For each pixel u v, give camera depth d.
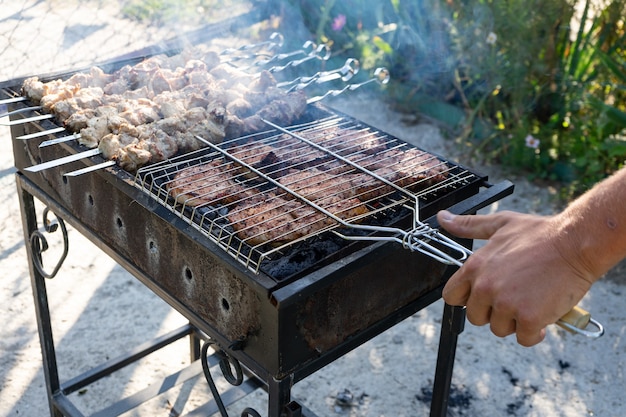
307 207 1.65
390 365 2.87
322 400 2.68
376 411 2.64
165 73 2.35
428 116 4.91
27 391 2.67
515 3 4.14
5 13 5.19
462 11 4.27
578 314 1.25
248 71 2.83
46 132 1.89
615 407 2.67
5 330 2.96
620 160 4.13
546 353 2.94
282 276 1.41
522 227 1.30
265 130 2.12
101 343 2.93
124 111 2.05
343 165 1.87
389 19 4.94
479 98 4.61
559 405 2.67
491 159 4.42
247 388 2.56
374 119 4.83
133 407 2.42
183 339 3.04
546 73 4.18
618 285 3.36
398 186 1.75
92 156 1.85
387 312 1.72
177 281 1.70
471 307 1.31
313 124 2.17
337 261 1.45
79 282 3.28
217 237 1.51
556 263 1.23
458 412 2.62
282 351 1.46
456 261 1.37
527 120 4.29
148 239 1.74
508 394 2.72
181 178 1.73
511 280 1.24
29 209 2.28
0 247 3.47
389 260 1.63
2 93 2.26
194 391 2.73
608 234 1.19
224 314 1.57
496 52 4.23
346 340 1.62
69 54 4.67
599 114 4.03
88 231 1.99
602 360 2.90
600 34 4.17
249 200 1.68
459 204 1.66
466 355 2.91
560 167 4.21
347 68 2.40
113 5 5.46
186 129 1.98
